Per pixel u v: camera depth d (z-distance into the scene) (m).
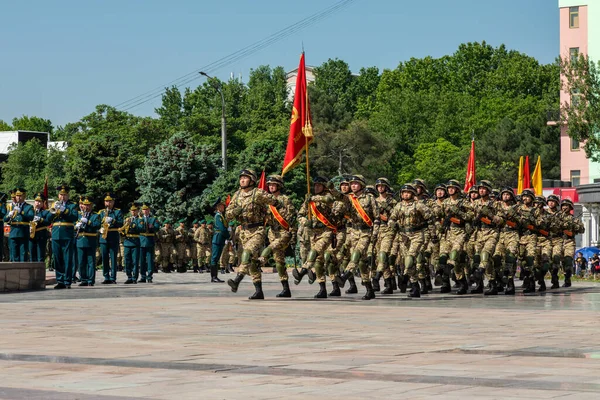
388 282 22.20
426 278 23.80
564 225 27.14
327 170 87.69
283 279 20.05
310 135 21.31
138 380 7.89
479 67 125.00
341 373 8.24
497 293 23.69
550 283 31.33
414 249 20.64
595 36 72.69
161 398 6.96
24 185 92.00
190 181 51.75
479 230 23.12
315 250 19.77
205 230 40.91
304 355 9.62
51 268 39.53
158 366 8.80
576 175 75.50
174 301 18.64
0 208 25.64
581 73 55.62
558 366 8.63
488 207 22.92
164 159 51.81
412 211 20.62
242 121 100.19
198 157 52.03
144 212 30.14
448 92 110.12
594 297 21.78
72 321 13.81
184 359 9.33
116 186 60.47
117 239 28.80
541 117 96.56
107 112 91.12
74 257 27.44
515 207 23.39
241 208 18.88
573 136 56.31
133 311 15.80
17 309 16.33
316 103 105.56
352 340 11.08
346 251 21.19
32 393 7.23
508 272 23.39
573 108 56.16
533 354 9.60
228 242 39.09
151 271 30.19
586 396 6.84
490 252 22.86
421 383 7.60
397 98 108.44
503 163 89.62
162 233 41.94
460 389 7.26
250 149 50.22
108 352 9.94
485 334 11.80
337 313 15.42
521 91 115.19
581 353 9.69
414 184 21.39
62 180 65.12
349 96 135.88
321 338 11.32
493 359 9.19
